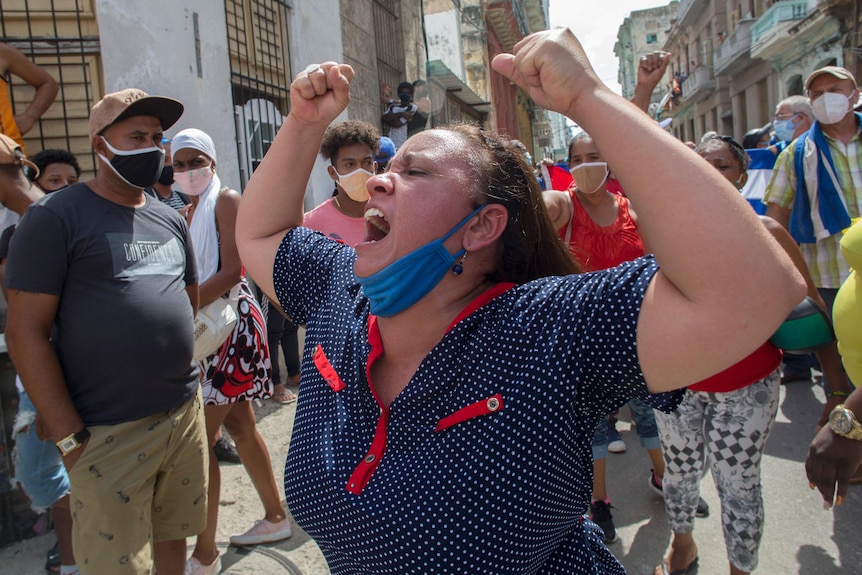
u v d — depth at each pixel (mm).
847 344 2307
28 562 2912
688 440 2498
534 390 1046
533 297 1130
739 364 2238
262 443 2957
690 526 2623
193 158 2854
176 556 2432
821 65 18375
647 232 967
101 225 2053
